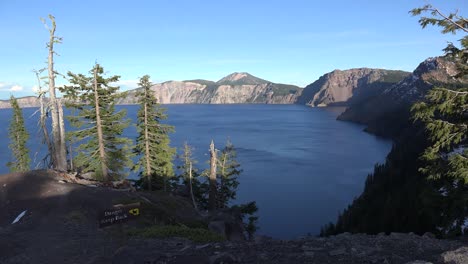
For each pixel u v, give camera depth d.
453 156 12.79
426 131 14.36
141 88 33.62
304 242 10.35
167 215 17.73
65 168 26.09
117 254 9.74
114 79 28.33
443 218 14.57
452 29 12.76
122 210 14.20
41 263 9.74
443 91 12.83
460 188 13.92
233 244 10.34
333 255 8.86
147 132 33.72
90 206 16.50
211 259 8.66
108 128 28.94
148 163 33.72
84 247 11.09
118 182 24.22
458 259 7.55
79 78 26.50
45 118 26.89
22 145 46.53
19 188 18.11
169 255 9.21
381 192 69.81
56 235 12.59
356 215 58.97
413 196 49.38
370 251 9.09
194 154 97.38
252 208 31.20
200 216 22.44
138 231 12.95
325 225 56.78
